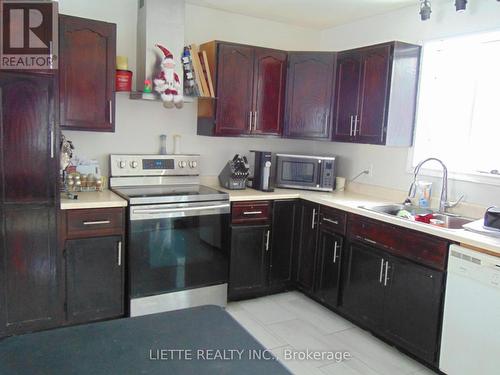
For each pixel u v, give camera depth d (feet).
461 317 7.61
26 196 8.52
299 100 11.97
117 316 9.73
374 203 10.68
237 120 11.50
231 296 11.14
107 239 9.35
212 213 10.42
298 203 11.76
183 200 9.95
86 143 10.77
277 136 12.13
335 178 12.75
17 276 8.65
